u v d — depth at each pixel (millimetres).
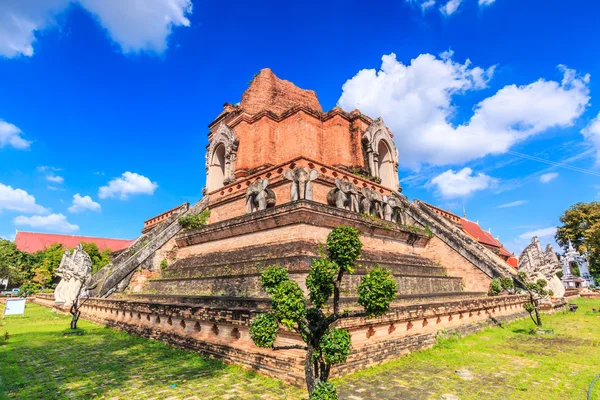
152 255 21016
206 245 19875
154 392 7949
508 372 9438
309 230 14922
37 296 36500
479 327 15359
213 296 13906
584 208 56438
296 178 16469
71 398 7660
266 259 13945
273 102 29047
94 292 20281
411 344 11289
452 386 8273
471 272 21359
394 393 7789
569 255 61000
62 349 12375
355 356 9273
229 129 26328
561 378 8922
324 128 25688
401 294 15484
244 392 7855
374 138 26156
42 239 62188
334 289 6152
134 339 14000
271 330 5906
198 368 9805
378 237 18984
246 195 18672
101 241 65812
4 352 12008
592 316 21469
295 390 7887
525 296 20453
